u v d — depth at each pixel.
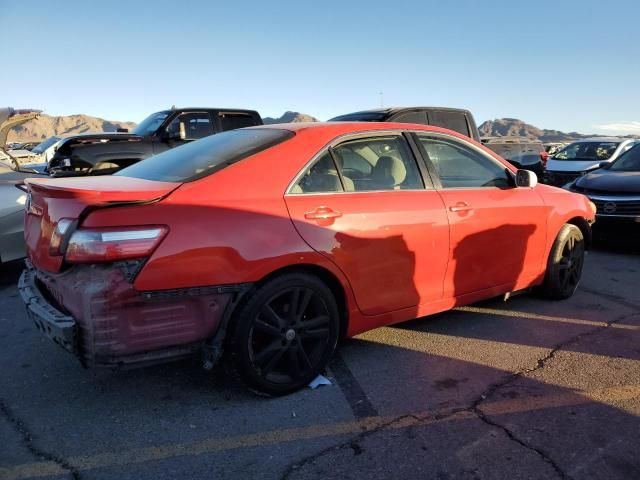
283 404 3.24
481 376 3.60
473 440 2.84
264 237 3.09
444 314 4.79
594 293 5.46
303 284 3.27
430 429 2.95
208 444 2.82
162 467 2.62
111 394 3.36
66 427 2.98
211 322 2.99
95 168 9.44
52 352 3.98
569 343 4.14
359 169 3.69
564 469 2.59
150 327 2.85
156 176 3.35
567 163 13.84
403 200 3.77
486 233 4.25
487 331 4.39
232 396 3.33
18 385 3.47
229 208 3.04
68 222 2.80
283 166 3.33
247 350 3.12
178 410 3.16
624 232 7.25
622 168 8.42
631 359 3.85
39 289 3.24
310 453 2.73
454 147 4.32
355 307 3.57
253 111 11.23
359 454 2.72
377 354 3.95
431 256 3.90
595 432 2.91
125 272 2.75
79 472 2.58
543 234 4.79
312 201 3.35
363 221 3.51
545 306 5.02
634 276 6.18
